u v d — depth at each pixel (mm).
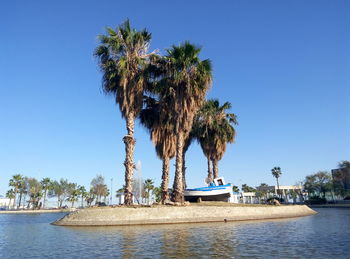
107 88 28453
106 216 23047
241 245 11836
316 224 21766
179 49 28141
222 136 39625
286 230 17625
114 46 27781
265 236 14703
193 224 22547
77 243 13055
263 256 9484
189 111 28031
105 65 27984
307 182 96375
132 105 27797
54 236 16094
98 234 16422
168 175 30406
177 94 28000
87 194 127625
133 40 28828
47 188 117125
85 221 22969
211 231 17172
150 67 29688
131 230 18422
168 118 30234
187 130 29047
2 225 26641
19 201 112125
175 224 22750
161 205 26250
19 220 37656
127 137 27016
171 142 30734
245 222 24297
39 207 109500
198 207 25812
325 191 94688
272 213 30266
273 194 126625
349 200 80000
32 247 12219
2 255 10461
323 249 10766
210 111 39125
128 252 10445
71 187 126875
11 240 14727
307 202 89688
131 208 23797
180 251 10523
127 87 27625
